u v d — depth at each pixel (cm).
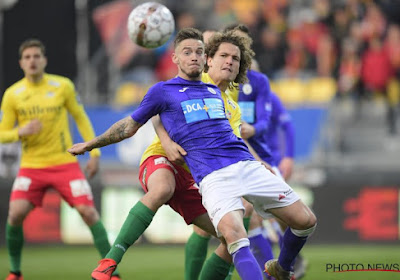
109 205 4225
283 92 5244
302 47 5344
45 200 4188
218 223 1794
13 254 2661
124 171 4400
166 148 1906
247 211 2233
